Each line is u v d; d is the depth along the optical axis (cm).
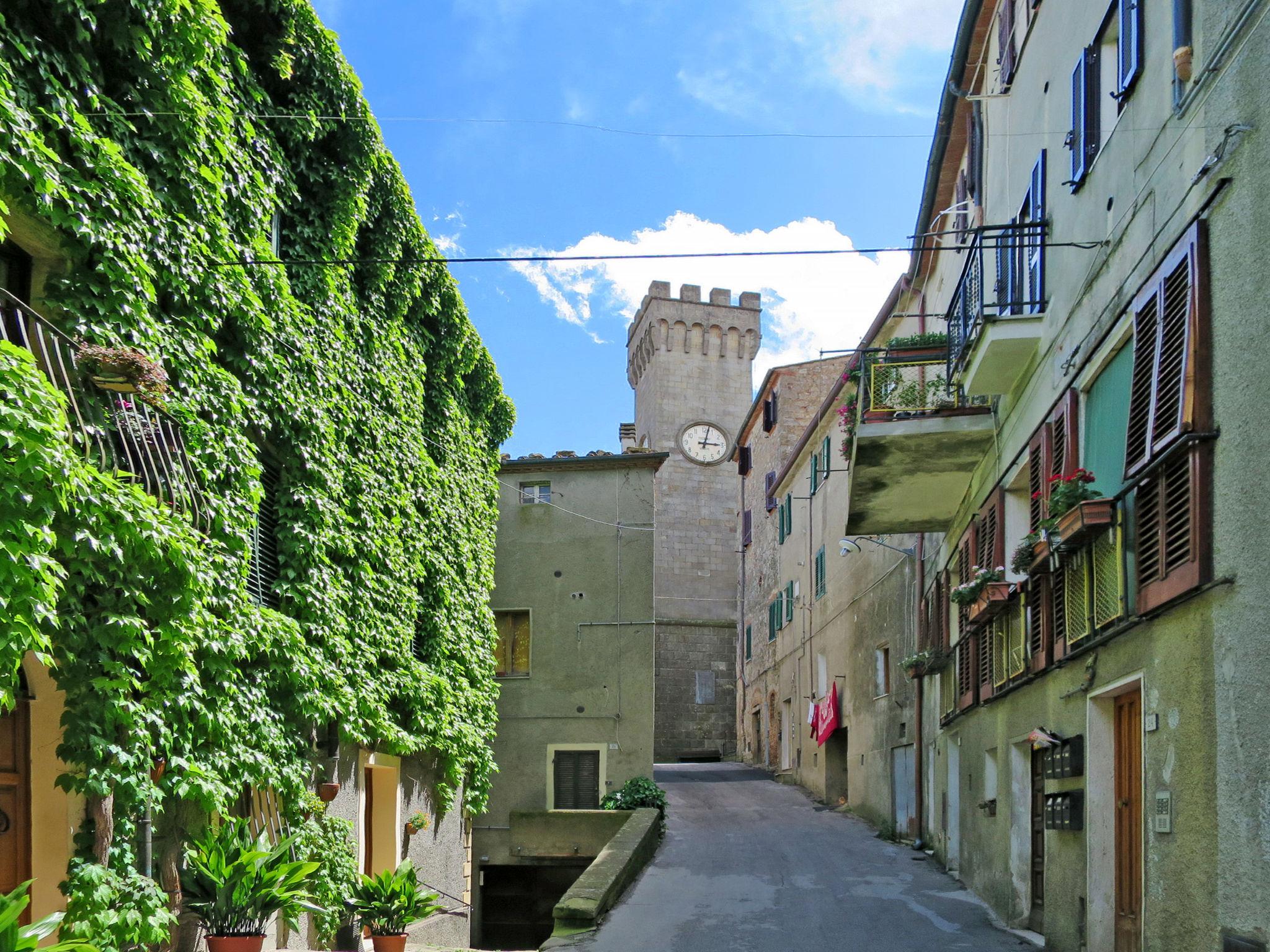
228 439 1055
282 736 1160
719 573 5347
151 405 923
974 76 1566
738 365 5916
